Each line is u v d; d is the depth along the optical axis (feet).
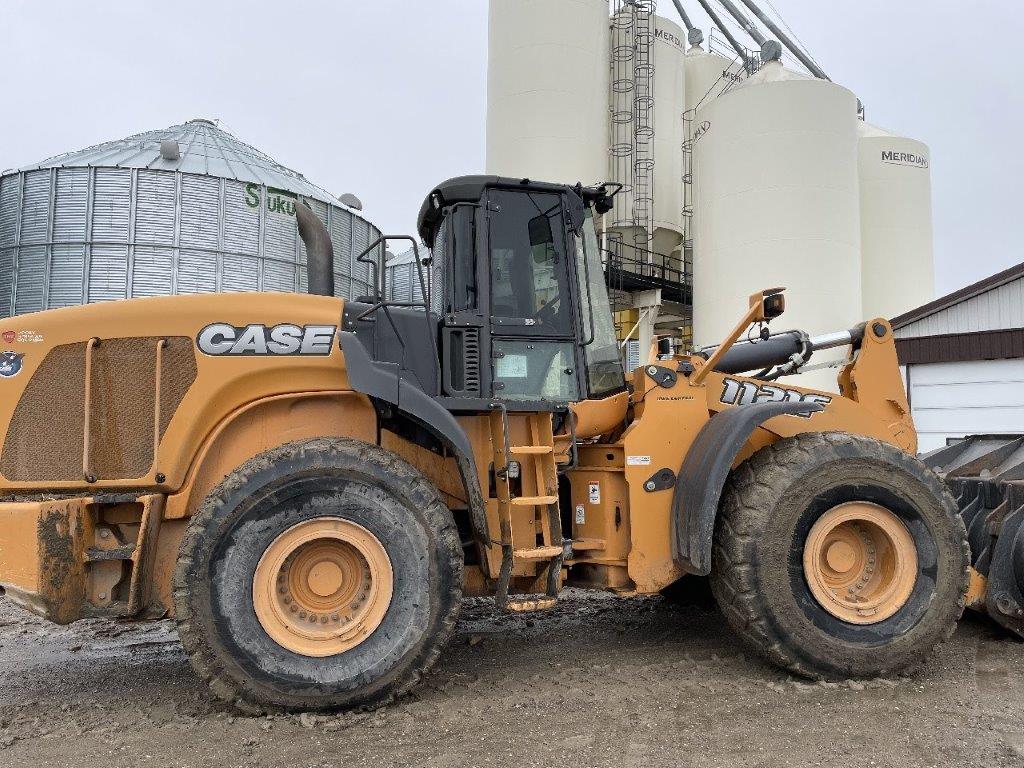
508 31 68.33
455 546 11.46
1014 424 41.96
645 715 10.66
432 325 13.50
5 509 10.70
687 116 79.10
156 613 11.73
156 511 11.57
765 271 59.82
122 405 11.94
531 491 13.20
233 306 12.21
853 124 62.28
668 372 13.74
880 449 12.84
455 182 13.73
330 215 54.90
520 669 13.05
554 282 14.05
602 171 69.36
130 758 9.50
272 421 12.43
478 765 9.08
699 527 12.35
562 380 13.89
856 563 12.84
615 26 72.23
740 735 9.89
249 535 10.73
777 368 17.99
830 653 11.94
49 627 17.17
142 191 49.57
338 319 12.44
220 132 62.03
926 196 73.31
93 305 12.30
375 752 9.51
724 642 14.67
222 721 10.67
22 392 11.99
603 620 16.76
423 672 11.16
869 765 8.93
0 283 49.62
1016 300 42.29
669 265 73.92
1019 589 13.89
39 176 49.52
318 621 11.17
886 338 16.22
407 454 13.07
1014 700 11.15
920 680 12.11
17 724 10.81
